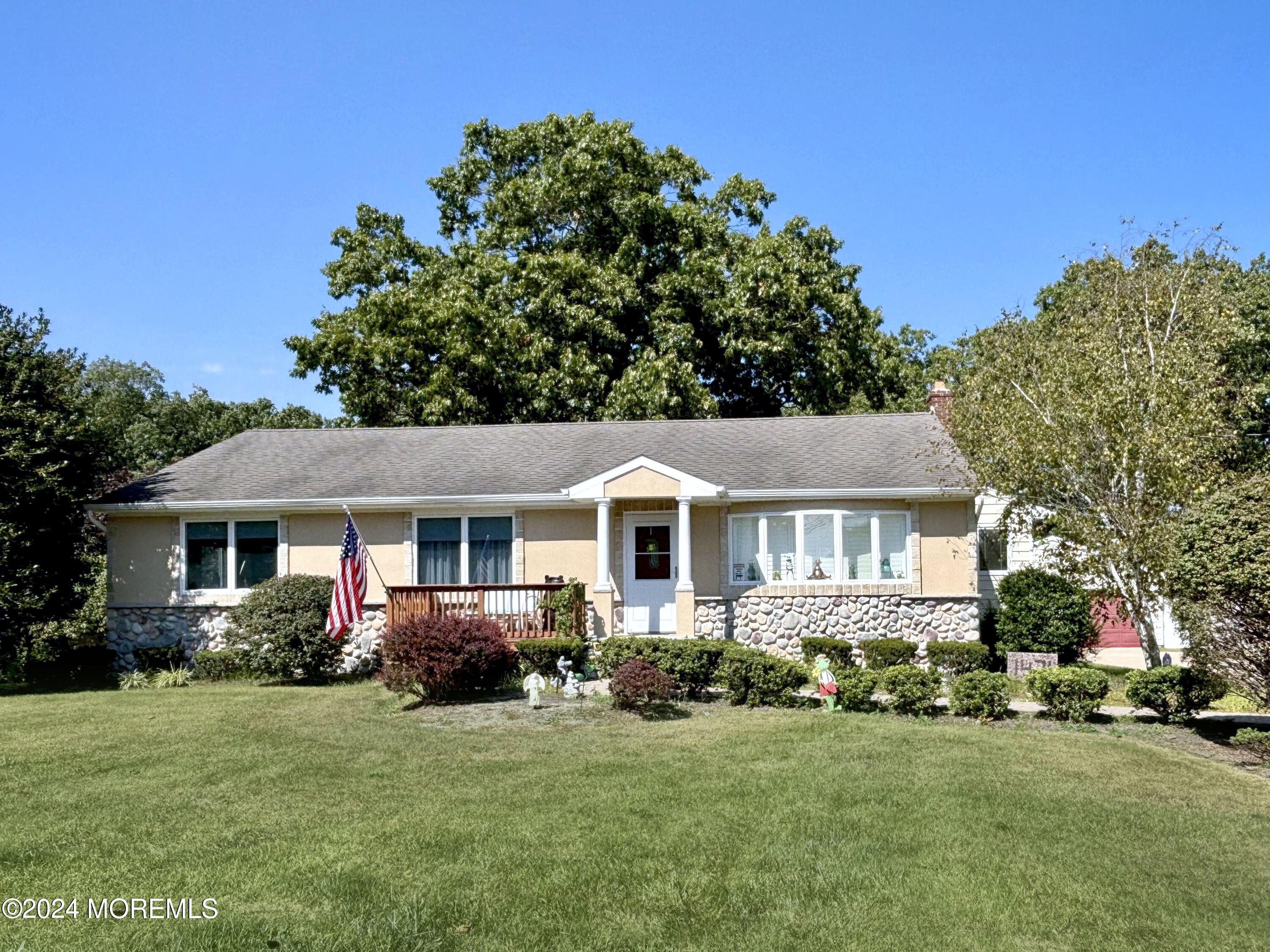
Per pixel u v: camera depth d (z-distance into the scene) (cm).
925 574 1986
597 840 855
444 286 3231
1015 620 2078
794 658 1981
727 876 777
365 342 3222
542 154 3566
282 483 2156
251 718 1423
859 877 774
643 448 2262
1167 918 708
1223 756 1191
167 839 863
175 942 658
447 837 862
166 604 2078
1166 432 1569
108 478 2581
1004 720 1398
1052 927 691
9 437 1872
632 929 685
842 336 3344
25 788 1032
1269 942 673
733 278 3291
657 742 1223
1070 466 1659
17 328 2005
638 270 3303
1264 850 846
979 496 1941
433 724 1360
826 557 1998
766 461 2148
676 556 2067
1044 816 925
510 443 2367
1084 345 1820
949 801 966
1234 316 2078
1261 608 1112
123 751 1204
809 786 1016
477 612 1903
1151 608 1641
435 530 2095
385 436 2478
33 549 1920
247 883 760
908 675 1438
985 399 1948
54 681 1964
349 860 809
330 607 1875
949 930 687
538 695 1513
